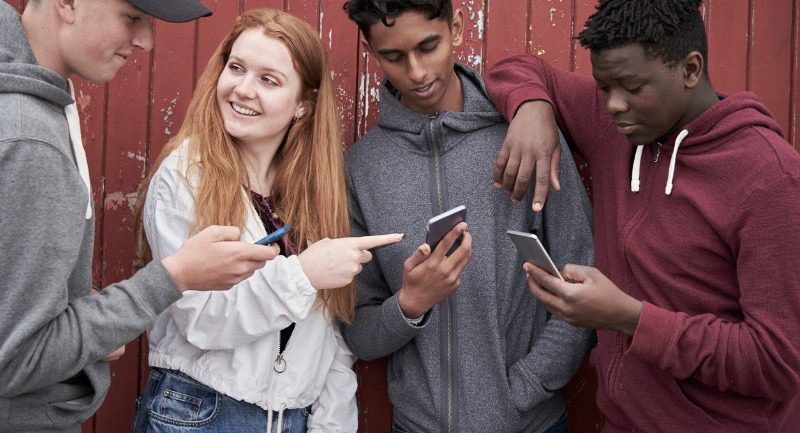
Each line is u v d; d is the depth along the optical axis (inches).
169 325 69.6
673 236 61.7
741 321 60.7
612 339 66.3
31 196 48.4
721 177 59.2
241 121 69.9
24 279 48.3
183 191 67.9
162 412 67.8
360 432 86.5
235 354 66.9
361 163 78.6
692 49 59.5
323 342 72.1
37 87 51.1
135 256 87.0
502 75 77.0
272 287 63.3
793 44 85.2
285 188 74.7
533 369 72.6
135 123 87.4
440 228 63.2
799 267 55.7
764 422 60.8
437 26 68.7
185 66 87.5
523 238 59.4
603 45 59.2
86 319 51.1
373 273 77.5
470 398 72.6
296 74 71.3
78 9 53.1
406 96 75.5
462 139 75.7
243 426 67.4
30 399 53.8
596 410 85.1
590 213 76.9
